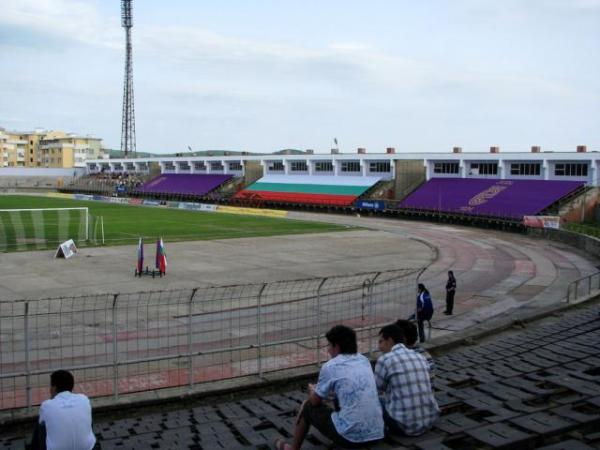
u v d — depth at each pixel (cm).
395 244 5853
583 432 1015
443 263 4694
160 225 7362
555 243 6000
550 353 1688
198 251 5184
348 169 11181
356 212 9650
